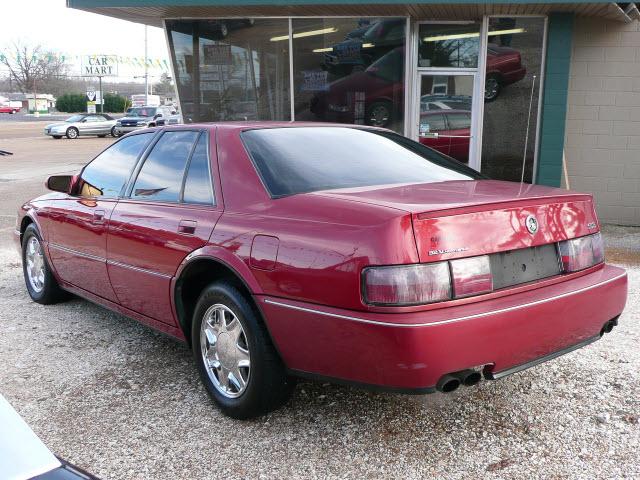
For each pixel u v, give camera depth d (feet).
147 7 30.50
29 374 13.58
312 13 32.04
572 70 31.53
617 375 13.21
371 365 9.27
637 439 10.71
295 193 10.92
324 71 33.37
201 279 12.59
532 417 11.52
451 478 9.70
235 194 11.65
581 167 32.32
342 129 13.66
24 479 4.66
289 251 10.07
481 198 10.20
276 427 11.27
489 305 9.50
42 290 18.22
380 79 32.94
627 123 31.58
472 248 9.52
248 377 11.05
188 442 10.82
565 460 10.12
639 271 21.81
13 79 319.47
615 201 32.37
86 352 14.83
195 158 12.93
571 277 10.87
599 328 11.30
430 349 8.91
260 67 33.86
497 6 29.04
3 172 58.54
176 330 13.01
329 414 11.72
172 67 34.68
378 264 9.07
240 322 10.94
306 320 9.84
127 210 13.89
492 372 9.70
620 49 30.99
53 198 17.48
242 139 12.21
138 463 10.23
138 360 14.35
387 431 11.09
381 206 9.59
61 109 273.95
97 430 11.24
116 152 15.64
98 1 30.01
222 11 31.94
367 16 32.22
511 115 32.27
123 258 13.92
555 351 10.51
